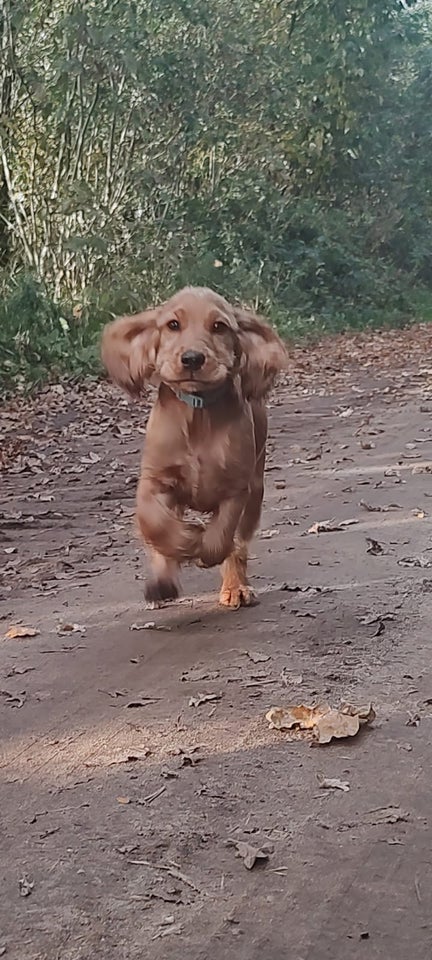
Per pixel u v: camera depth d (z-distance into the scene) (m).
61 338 4.53
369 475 2.55
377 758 1.18
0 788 1.15
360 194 8.33
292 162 7.57
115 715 1.30
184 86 5.58
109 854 1.03
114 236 5.42
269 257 6.91
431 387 4.21
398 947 0.90
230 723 1.27
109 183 5.49
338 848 1.03
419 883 0.98
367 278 7.52
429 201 8.85
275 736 1.24
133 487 2.60
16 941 0.92
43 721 1.29
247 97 6.23
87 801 1.11
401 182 8.50
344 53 7.06
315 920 0.93
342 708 1.28
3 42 4.82
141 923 0.93
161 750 1.21
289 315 6.62
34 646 1.52
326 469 2.66
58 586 1.80
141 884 0.98
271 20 6.89
